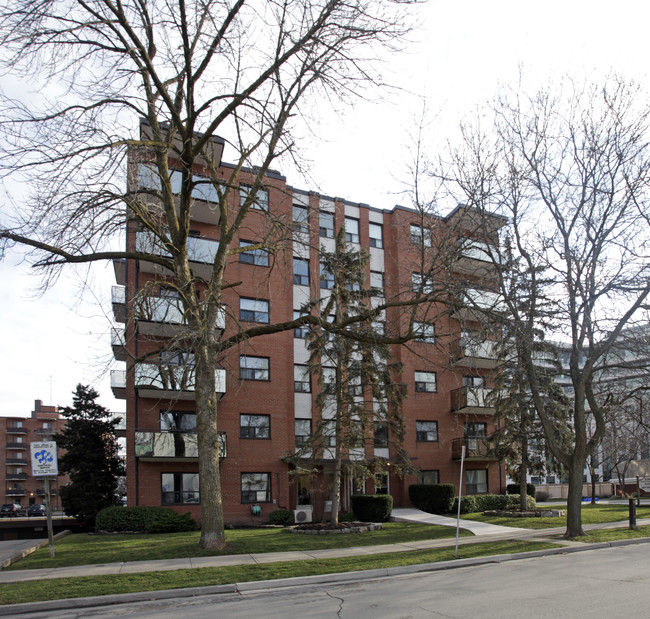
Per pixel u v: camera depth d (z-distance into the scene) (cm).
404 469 2309
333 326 1480
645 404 1991
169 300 1491
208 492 1380
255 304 2675
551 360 2333
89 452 2822
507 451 2641
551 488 4438
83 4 1277
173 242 1476
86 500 2753
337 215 2998
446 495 2716
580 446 1753
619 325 1739
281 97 1437
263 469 2558
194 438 2312
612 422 2130
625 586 958
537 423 2514
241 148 1486
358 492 2759
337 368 2075
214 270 1480
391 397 2227
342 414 2050
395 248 3105
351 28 1348
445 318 2945
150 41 1425
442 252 1633
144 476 2330
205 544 1363
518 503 2927
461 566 1248
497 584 998
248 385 2594
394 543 1567
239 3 1321
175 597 957
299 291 2814
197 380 1408
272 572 1098
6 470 7881
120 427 3036
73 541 1698
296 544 1485
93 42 1300
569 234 1784
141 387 2139
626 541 1630
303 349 2775
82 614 856
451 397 3123
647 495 4738
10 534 2962
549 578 1052
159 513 2133
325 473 2722
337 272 1705
